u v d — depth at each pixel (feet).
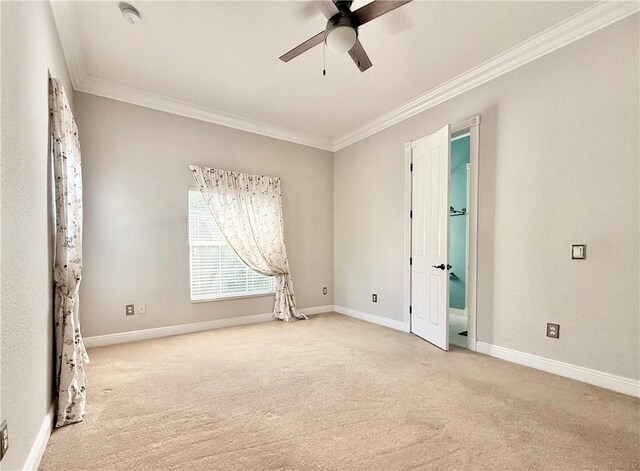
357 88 10.90
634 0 6.77
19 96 4.36
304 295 15.56
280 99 11.70
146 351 10.00
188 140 12.30
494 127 9.45
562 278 8.01
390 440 5.42
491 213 9.52
